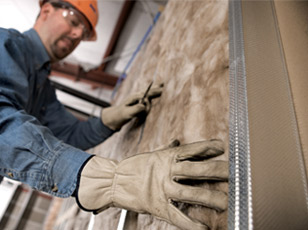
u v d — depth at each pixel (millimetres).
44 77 1355
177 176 540
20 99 986
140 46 2932
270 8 673
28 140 694
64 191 644
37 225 4824
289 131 481
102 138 1387
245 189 382
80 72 3611
